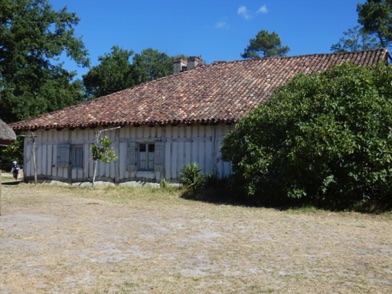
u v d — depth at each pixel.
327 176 11.70
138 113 17.81
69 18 36.53
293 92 13.32
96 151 17.20
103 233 8.16
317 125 11.58
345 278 5.51
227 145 13.73
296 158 11.70
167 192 15.71
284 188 12.20
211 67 22.14
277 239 7.96
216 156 16.03
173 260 6.29
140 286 5.08
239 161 13.34
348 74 12.47
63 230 8.34
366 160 11.36
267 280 5.37
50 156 19.61
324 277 5.54
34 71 34.22
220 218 10.37
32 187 18.19
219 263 6.16
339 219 10.55
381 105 11.66
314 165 11.55
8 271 5.61
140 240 7.63
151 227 8.94
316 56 20.44
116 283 5.18
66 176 19.14
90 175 18.61
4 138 8.70
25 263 6.00
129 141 17.81
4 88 31.77
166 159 16.98
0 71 31.47
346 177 11.69
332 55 20.09
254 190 12.72
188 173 15.73
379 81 12.46
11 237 7.61
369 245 7.61
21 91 33.34
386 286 5.20
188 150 16.59
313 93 12.53
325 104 11.91
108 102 20.33
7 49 32.84
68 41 35.78
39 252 6.61
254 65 20.98
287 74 18.89
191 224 9.42
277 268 5.94
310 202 12.30
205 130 16.34
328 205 12.10
